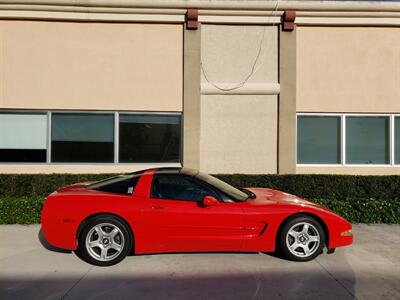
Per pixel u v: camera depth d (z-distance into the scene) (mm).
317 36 7883
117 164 7766
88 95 7695
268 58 7906
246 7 7664
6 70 7602
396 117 8008
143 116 7863
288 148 7789
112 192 4391
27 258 4320
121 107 7734
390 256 4418
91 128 7793
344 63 7910
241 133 7848
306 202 4621
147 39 7758
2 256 4391
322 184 7246
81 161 7773
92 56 7699
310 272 3889
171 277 3734
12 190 7047
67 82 7672
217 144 7824
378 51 7930
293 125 7793
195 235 4164
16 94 7605
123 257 4109
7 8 7453
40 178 7109
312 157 7980
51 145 7727
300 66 7879
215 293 3354
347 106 7910
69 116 7781
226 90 7773
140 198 4250
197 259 4289
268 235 4207
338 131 7984
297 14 7719
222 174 7355
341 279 3699
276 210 4238
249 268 3998
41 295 3307
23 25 7605
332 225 4250
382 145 8008
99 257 4086
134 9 7594
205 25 7828
